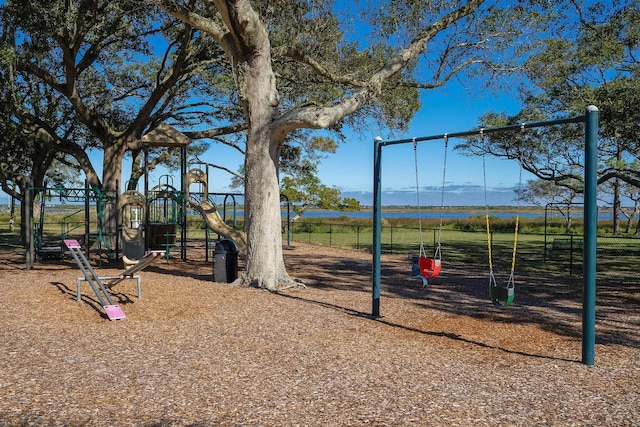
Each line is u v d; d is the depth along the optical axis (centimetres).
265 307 902
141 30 1933
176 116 2342
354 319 820
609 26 1474
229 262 1205
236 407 438
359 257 1988
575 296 1109
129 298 945
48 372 530
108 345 643
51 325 746
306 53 1295
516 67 1346
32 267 1443
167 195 1764
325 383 505
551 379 529
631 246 2816
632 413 435
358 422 409
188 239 2856
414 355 616
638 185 1806
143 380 508
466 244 2839
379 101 1405
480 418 420
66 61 1734
